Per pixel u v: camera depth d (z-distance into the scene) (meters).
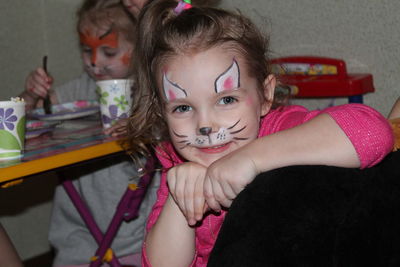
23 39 2.35
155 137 1.10
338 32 1.70
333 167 0.61
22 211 2.34
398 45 1.58
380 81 1.64
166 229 0.91
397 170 0.62
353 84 1.53
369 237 0.57
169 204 0.91
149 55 0.97
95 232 1.56
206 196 0.77
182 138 0.87
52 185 2.45
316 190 0.58
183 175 0.82
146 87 1.02
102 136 1.29
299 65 1.67
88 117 1.67
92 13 1.80
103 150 1.15
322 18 1.73
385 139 0.69
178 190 0.82
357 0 1.64
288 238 0.57
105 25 1.78
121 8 1.79
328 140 0.71
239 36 0.90
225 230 0.61
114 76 1.85
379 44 1.62
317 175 0.60
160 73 0.89
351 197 0.58
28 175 1.03
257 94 0.90
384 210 0.58
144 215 1.71
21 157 1.09
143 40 1.00
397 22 1.57
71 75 2.45
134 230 1.72
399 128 0.75
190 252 0.92
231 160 0.73
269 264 0.57
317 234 0.56
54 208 1.84
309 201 0.58
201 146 0.86
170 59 0.86
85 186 1.77
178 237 0.90
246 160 0.72
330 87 1.56
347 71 1.71
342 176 0.60
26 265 2.33
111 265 1.53
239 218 0.60
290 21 1.81
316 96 1.59
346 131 0.70
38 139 1.31
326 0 1.71
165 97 0.88
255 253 0.58
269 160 0.71
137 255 1.67
